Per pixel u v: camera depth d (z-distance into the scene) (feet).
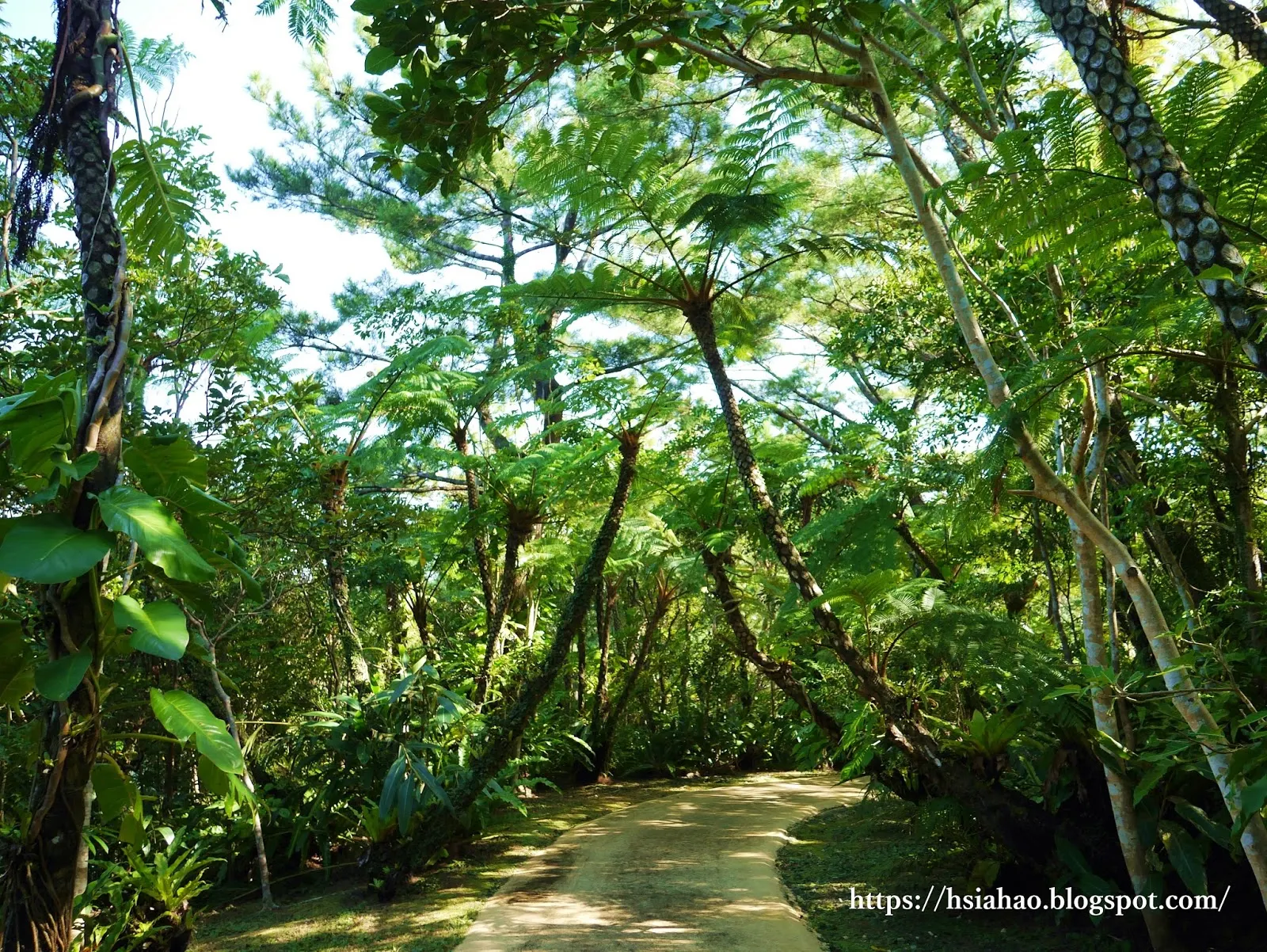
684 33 11.17
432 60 10.85
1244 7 13.55
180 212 11.90
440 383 30.99
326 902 22.24
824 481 25.40
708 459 30.81
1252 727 13.71
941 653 20.18
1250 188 9.73
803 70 13.60
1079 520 12.39
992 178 10.75
